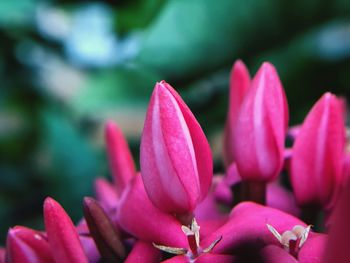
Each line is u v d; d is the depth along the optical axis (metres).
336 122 0.08
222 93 0.14
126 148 0.09
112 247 0.08
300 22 0.13
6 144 0.17
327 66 0.13
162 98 0.07
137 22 0.14
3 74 0.17
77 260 0.07
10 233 0.07
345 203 0.05
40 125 0.17
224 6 0.13
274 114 0.08
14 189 0.16
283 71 0.13
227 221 0.07
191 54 0.13
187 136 0.07
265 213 0.07
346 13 0.13
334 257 0.05
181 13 0.12
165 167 0.07
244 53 0.13
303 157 0.08
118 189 0.09
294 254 0.07
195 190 0.07
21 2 0.15
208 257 0.07
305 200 0.08
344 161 0.08
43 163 0.17
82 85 0.16
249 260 0.07
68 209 0.15
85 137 0.16
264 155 0.08
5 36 0.16
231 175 0.09
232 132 0.09
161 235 0.07
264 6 0.13
